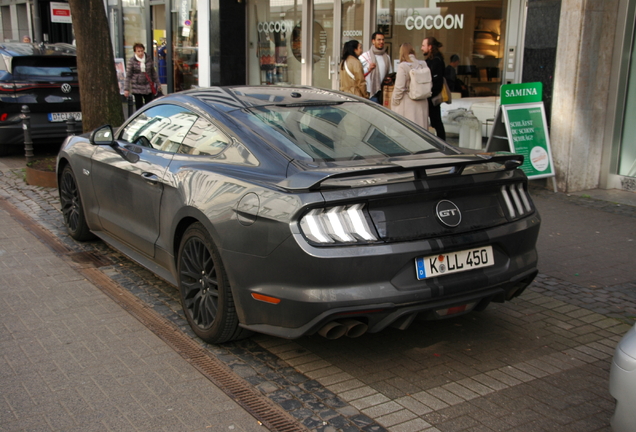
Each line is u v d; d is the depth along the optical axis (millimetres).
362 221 3289
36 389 3410
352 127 4238
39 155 11523
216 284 3844
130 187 4859
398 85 9023
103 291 4945
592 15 8086
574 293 5012
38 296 4812
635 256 5953
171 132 4629
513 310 4660
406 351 3961
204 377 3580
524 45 8820
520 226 3771
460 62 10492
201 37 14633
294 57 13859
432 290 3375
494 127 8625
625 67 8344
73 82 11023
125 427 3053
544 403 3344
